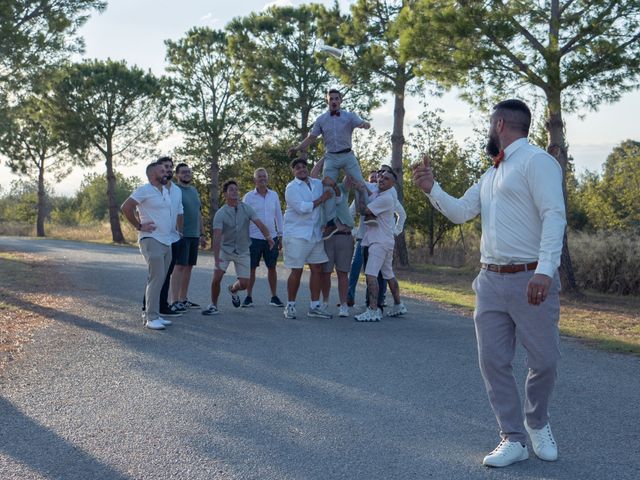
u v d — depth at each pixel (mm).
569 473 4113
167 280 9812
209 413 5258
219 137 35250
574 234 19844
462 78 14789
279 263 20219
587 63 13555
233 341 8062
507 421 4336
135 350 7516
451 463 4266
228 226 10117
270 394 5797
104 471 4121
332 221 9828
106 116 39812
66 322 9336
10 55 21734
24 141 46094
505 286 4332
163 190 8906
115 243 40281
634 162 26062
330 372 6586
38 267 18531
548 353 4289
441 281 18562
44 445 4555
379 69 19609
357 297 12391
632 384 6266
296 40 29000
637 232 20609
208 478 4016
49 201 77688
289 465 4219
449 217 4617
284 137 33344
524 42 14609
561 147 15375
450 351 7598
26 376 6352
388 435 4781
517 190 4270
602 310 13664
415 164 4590
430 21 14422
